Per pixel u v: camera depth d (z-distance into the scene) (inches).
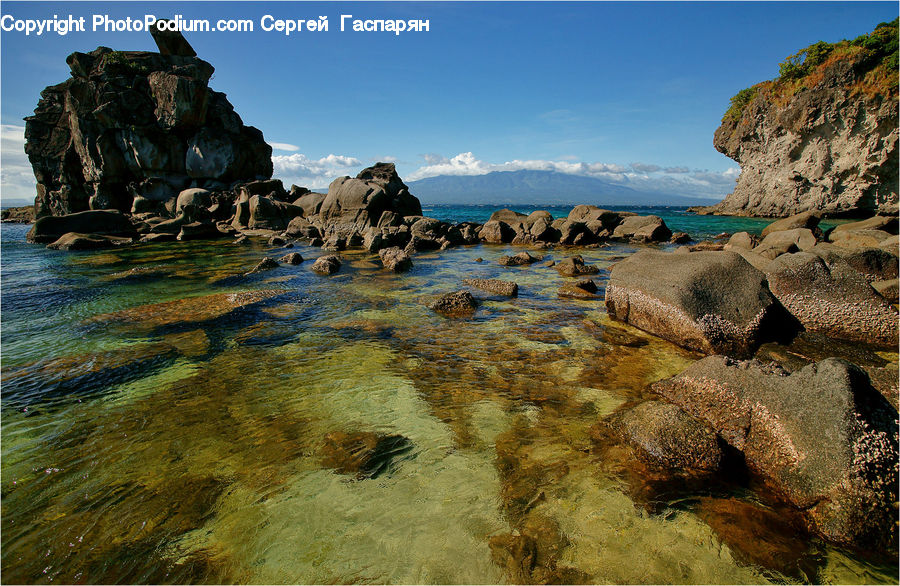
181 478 194.7
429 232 1171.9
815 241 682.8
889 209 1899.6
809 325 345.1
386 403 261.7
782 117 2206.0
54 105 2010.3
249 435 227.9
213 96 2020.2
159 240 1215.6
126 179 1844.2
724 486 187.3
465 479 191.8
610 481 188.7
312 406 258.8
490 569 147.3
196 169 1843.0
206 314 447.8
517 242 1176.2
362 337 381.7
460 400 264.5
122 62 1801.2
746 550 154.3
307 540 160.1
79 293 555.5
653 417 216.1
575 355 336.2
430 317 442.3
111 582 143.9
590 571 145.8
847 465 166.7
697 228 1669.5
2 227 1929.1
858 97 1930.4
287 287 586.9
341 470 198.7
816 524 163.5
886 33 1879.9
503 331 397.1
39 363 324.2
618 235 1288.1
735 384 222.5
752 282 346.0
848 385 185.2
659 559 150.4
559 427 231.3
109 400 267.4
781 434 191.6
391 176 1593.3
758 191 2458.2
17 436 229.3
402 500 179.6
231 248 1065.5
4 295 543.8
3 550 156.6
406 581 143.3
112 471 199.9
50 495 184.5
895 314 319.0
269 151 2182.6
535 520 168.1
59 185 2015.3
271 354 342.0
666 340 366.3
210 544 159.0
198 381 293.9
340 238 1061.1
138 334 389.1
